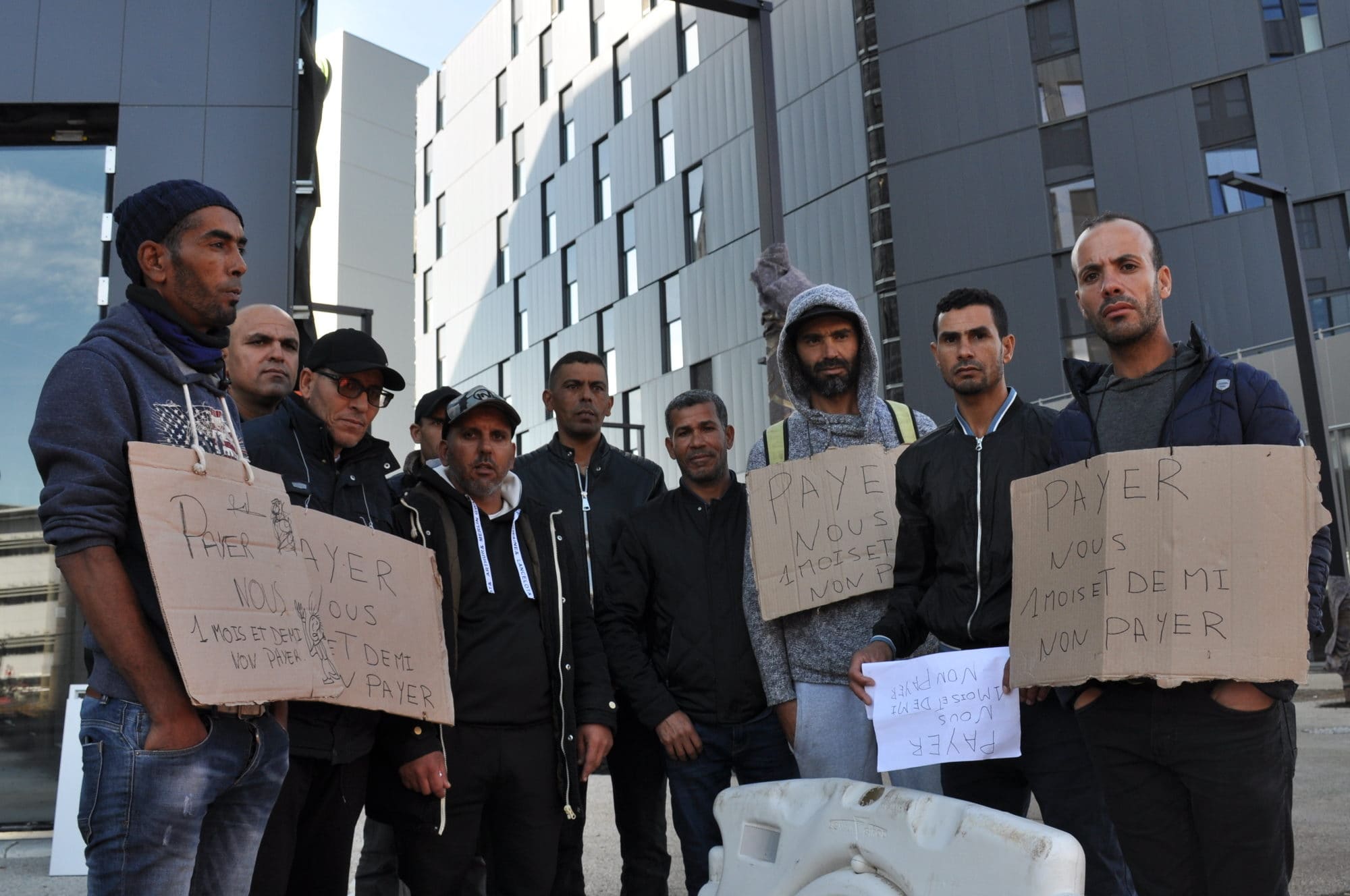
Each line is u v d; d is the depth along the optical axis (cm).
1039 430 283
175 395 204
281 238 561
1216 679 208
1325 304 1766
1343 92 1772
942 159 2070
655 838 364
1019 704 264
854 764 303
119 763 186
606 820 602
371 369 297
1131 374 249
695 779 343
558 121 2911
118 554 194
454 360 3344
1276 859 215
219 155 563
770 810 202
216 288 211
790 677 323
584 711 327
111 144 586
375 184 1231
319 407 298
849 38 2194
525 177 3042
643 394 2580
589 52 2814
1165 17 1912
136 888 185
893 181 2112
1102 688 231
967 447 287
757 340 2280
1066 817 264
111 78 561
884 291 2103
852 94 2184
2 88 552
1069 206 1961
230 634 193
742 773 351
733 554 356
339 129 1198
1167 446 231
